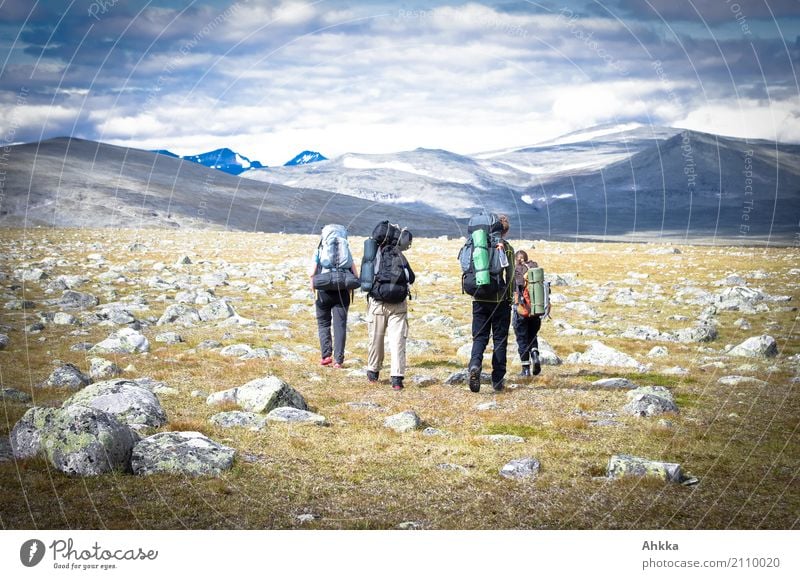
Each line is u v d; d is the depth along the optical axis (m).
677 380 11.55
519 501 6.13
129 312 17.08
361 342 15.73
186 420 8.02
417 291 27.61
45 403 8.63
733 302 22.38
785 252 56.44
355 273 12.51
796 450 7.56
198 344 14.22
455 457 7.22
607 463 7.08
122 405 7.88
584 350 14.98
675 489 6.45
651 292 27.75
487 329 10.66
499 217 10.59
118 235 76.50
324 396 10.09
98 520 5.49
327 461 7.00
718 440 7.96
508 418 8.90
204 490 6.08
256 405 8.68
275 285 28.17
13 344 13.19
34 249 47.91
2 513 5.53
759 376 11.89
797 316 20.33
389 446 7.53
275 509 5.83
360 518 5.72
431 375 11.94
